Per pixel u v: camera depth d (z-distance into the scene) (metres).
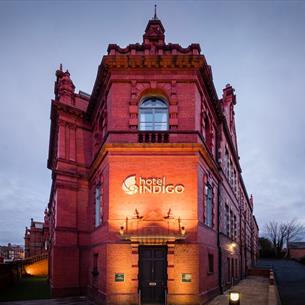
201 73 19.73
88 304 19.45
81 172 24.62
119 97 18.92
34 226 72.50
